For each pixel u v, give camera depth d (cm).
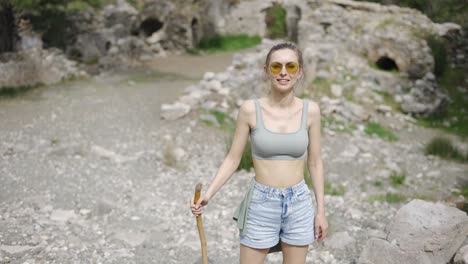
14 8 1432
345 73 1294
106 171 781
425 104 1229
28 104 1130
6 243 516
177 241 552
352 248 538
